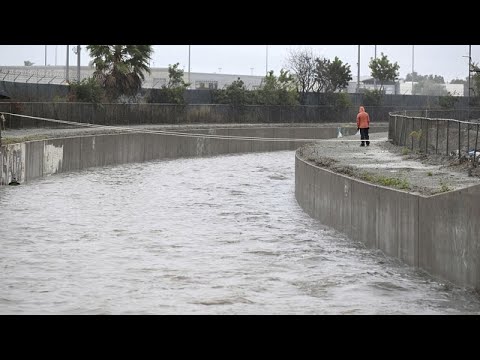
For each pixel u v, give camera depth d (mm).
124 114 62625
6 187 37469
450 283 17484
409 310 16328
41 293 17750
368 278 19141
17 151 38375
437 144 33938
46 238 25047
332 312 16297
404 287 18125
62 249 23156
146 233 26203
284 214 31109
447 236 17578
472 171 26953
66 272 19969
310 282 18875
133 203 33938
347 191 25125
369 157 36000
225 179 45438
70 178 42844
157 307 16641
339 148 43188
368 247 22953
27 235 25516
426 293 17594
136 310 16406
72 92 59188
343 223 25656
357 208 24016
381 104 96812
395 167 30344
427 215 18656
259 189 40469
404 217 20031
